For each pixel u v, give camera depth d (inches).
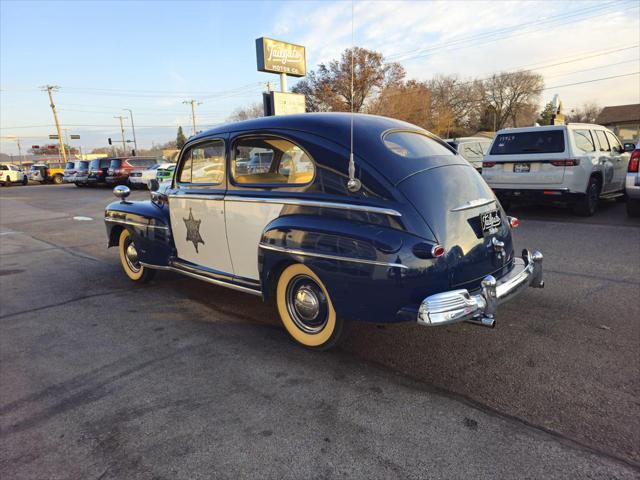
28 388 123.6
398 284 107.2
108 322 171.9
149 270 216.1
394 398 110.4
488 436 94.5
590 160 331.6
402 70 1877.5
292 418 103.7
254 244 145.3
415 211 110.2
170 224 186.4
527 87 2785.4
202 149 165.5
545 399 107.2
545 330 145.6
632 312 157.0
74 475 88.2
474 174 138.4
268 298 140.4
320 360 132.0
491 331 146.3
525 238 277.7
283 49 863.7
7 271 263.9
